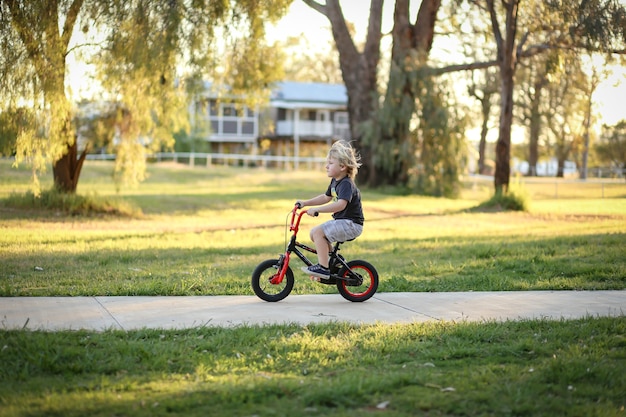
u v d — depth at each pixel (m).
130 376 5.02
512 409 4.42
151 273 10.04
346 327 6.59
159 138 22.58
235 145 57.25
